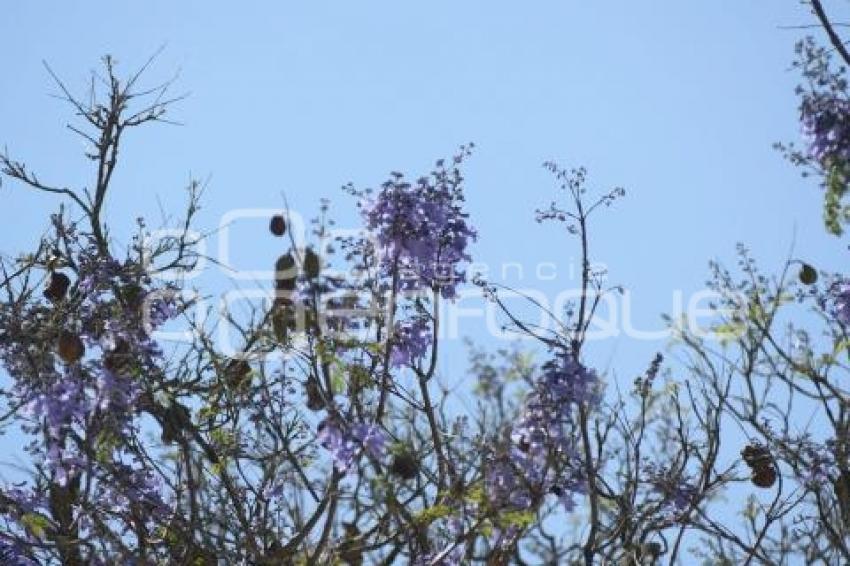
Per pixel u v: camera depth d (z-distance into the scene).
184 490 17.38
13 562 17.69
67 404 17.12
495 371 17.09
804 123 17.44
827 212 17.38
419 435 17.06
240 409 17.69
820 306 17.25
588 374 16.31
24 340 18.77
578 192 17.45
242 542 16.52
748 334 16.91
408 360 17.11
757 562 16.80
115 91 19.75
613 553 16.44
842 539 16.72
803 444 16.91
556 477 16.09
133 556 16.61
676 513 16.86
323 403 16.41
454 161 17.59
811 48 17.38
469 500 15.74
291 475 16.88
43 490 17.75
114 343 18.48
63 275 19.50
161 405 17.73
